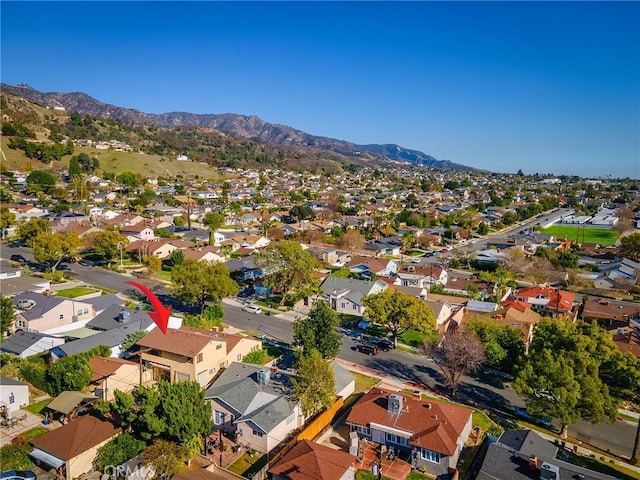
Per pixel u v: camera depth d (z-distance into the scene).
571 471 30.94
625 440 41.56
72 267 92.69
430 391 48.22
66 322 59.94
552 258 106.50
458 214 179.38
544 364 41.44
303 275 75.25
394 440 37.47
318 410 41.41
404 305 57.56
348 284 77.94
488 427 41.41
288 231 136.00
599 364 47.84
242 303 75.56
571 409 39.31
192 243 106.69
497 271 92.69
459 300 76.94
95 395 42.72
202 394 35.28
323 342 49.72
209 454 35.78
